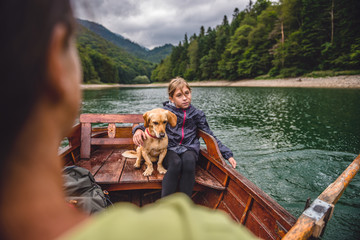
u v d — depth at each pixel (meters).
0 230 0.21
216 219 0.31
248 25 52.53
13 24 0.19
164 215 0.26
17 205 0.21
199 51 68.81
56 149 0.25
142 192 2.92
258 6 63.09
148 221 0.25
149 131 2.56
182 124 2.82
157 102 17.00
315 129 7.61
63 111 0.25
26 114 0.21
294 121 8.91
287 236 1.26
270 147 5.84
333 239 2.76
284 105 13.23
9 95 0.20
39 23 0.21
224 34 61.44
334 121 8.70
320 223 1.34
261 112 11.13
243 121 9.15
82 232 0.23
